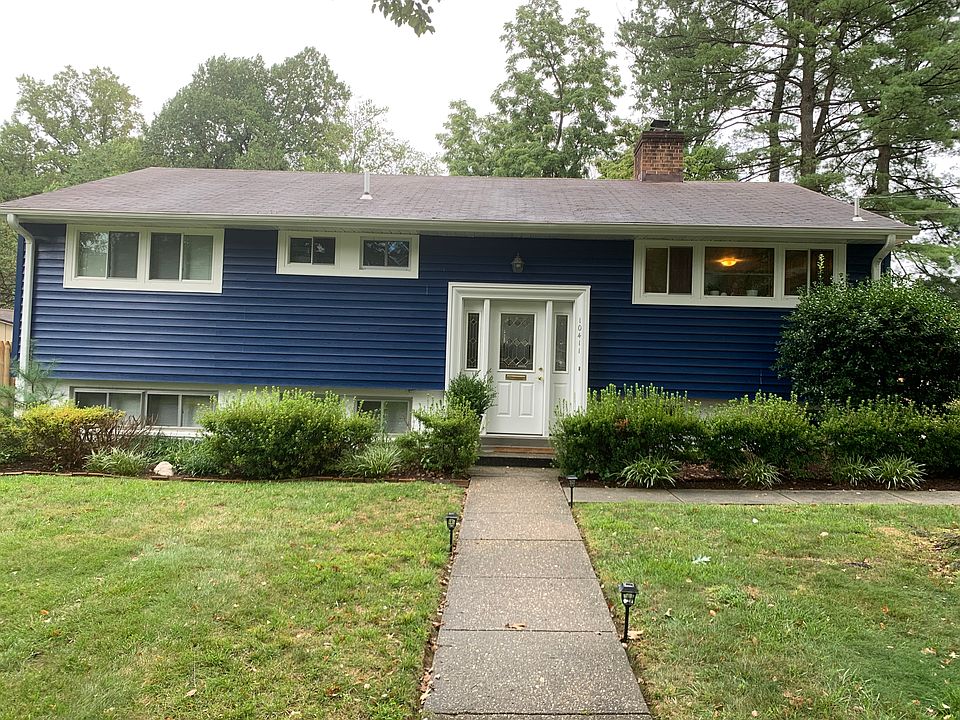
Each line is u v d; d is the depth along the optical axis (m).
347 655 3.26
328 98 41.66
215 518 5.66
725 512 6.05
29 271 9.61
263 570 4.38
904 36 17.62
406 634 3.50
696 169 20.05
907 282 9.90
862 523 5.66
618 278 9.71
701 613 3.78
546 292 9.71
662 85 20.97
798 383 8.83
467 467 7.83
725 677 3.08
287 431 7.46
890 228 8.85
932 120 16.89
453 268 9.79
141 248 9.72
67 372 9.67
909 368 8.00
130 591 3.98
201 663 3.15
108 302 9.69
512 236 9.69
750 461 7.57
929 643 3.43
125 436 8.41
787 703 2.87
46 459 8.04
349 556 4.69
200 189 10.89
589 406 8.18
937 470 7.77
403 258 9.88
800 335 8.73
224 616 3.66
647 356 9.67
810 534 5.33
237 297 9.76
